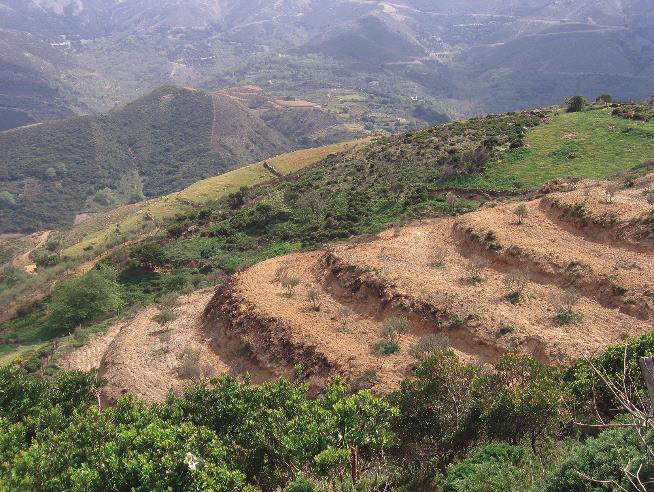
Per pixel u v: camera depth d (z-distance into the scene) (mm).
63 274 65812
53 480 11859
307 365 24766
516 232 31219
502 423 13352
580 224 30062
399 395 14922
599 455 9828
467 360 21547
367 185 55906
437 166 53969
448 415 14102
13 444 14211
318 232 48688
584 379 14164
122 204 180500
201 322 35875
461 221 34844
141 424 14445
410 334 25062
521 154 50969
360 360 23328
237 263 49844
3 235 161875
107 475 11750
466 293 26078
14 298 62844
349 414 13289
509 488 10875
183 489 11289
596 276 24547
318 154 104250
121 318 44562
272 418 13945
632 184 34094
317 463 12047
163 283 50812
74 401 18281
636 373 13586
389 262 31469
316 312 29391
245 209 62688
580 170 44094
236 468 13062
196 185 104875
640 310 21609
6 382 18172
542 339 20969
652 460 8633
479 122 67250
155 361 31281
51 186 189750
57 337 47312
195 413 15547
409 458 14234
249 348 28656
